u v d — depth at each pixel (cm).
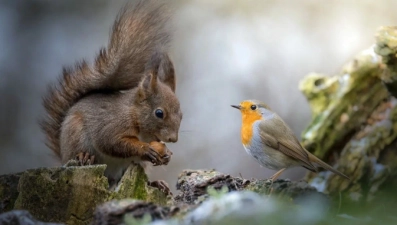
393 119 1075
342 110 1115
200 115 1862
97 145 1008
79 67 1078
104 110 1017
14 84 2006
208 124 1842
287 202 687
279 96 1881
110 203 657
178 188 920
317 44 1941
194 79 1919
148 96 1020
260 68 1919
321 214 628
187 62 1944
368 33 1925
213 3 2033
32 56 2059
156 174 1752
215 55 1952
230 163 1777
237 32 1983
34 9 2125
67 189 767
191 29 1989
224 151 1798
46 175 762
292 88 1884
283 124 941
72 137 1018
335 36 1945
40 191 760
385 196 1043
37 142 1927
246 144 950
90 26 2109
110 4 2139
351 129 1111
